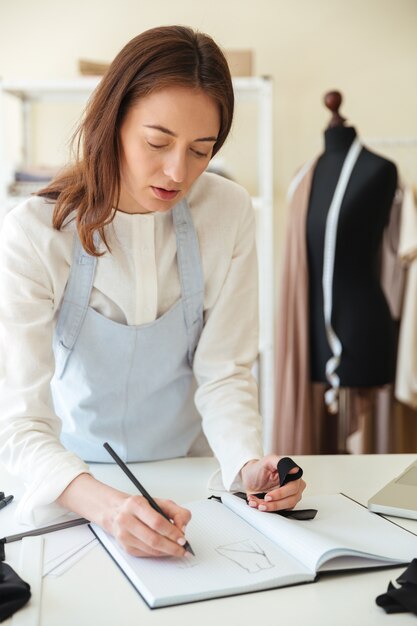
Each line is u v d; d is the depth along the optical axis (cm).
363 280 231
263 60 312
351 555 91
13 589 82
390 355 235
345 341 231
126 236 121
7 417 112
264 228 274
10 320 114
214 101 103
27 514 103
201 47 102
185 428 137
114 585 87
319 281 236
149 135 102
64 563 92
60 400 130
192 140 103
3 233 117
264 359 277
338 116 239
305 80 313
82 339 124
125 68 103
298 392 242
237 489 116
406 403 274
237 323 132
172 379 131
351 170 233
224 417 124
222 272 130
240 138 312
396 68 313
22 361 113
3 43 308
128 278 122
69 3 307
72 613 80
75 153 116
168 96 100
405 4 310
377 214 230
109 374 126
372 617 79
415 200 269
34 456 107
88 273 120
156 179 105
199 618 79
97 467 130
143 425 131
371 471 128
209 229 128
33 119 307
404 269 273
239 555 92
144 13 308
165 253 125
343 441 244
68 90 279
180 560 91
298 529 95
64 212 114
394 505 107
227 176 275
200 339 132
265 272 275
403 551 93
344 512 106
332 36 311
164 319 126
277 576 86
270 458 110
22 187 271
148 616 80
